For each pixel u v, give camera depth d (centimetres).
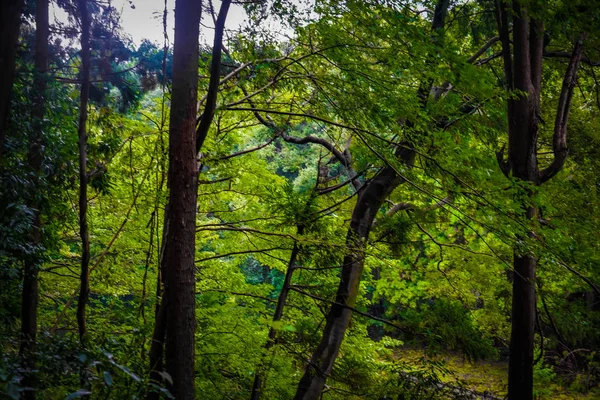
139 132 634
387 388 750
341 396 838
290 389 823
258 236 820
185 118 455
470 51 995
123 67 477
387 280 1180
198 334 747
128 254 846
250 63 555
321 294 819
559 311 847
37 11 466
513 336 768
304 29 562
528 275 750
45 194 515
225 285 904
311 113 685
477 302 1284
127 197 734
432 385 734
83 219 451
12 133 446
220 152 727
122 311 652
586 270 567
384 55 538
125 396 390
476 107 627
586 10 555
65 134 521
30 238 517
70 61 515
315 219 757
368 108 521
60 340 354
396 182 815
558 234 562
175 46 456
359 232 810
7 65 301
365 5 494
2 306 556
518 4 580
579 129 1036
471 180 540
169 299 450
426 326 734
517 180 602
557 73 1046
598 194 977
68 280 852
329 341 776
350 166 819
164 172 630
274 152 1941
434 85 656
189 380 448
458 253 1040
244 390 814
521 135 755
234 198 945
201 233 956
